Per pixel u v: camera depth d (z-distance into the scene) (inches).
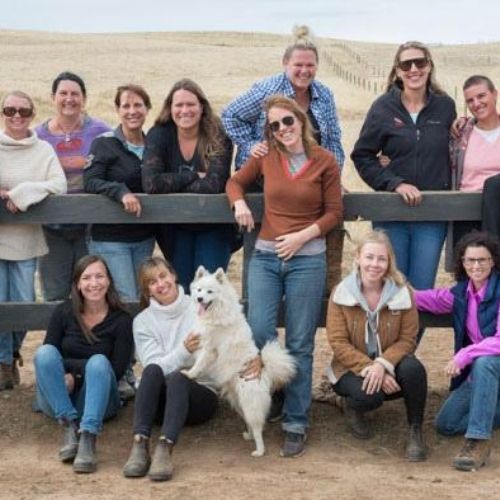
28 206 255.8
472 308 243.0
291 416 247.0
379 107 267.7
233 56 2271.2
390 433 256.5
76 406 248.1
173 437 228.8
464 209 257.1
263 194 255.0
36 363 241.3
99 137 269.7
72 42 2775.6
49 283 291.9
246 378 236.5
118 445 249.1
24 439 253.4
